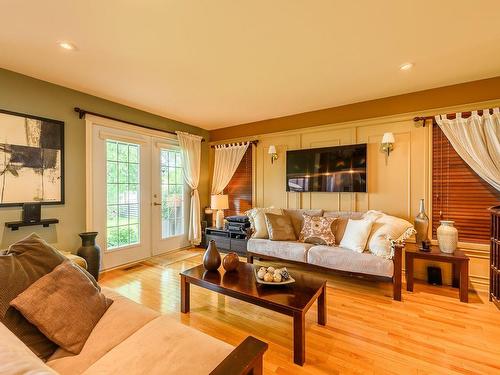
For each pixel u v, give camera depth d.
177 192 4.62
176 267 3.66
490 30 2.00
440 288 2.91
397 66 2.60
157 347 1.23
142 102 3.65
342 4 1.72
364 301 2.59
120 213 3.70
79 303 1.39
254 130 4.69
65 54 2.35
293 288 2.01
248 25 1.94
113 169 3.61
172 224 4.52
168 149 4.43
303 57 2.41
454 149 3.04
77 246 3.19
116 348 1.23
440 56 2.40
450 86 3.06
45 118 2.91
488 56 2.40
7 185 2.64
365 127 3.60
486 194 2.89
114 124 3.58
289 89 3.19
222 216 4.61
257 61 2.49
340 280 3.20
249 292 1.93
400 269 2.60
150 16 1.82
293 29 1.99
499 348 1.84
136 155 3.93
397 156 3.38
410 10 1.78
